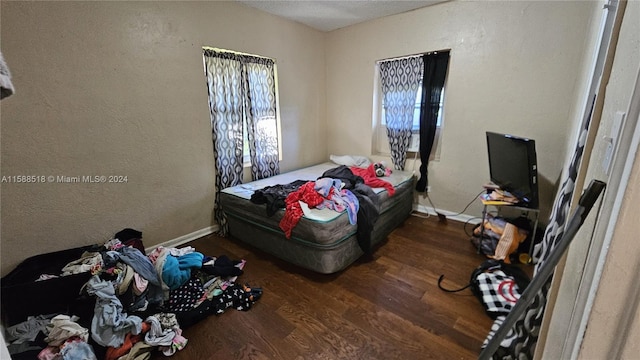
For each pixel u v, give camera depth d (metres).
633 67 0.53
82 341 1.36
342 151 4.11
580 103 1.84
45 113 1.85
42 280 1.55
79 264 1.82
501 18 2.54
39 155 1.86
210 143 2.82
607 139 0.65
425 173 3.30
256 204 2.42
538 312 1.12
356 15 3.23
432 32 2.96
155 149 2.42
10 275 1.73
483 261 2.32
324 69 3.99
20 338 1.37
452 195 3.19
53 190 1.94
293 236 2.20
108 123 2.13
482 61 2.71
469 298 1.88
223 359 1.48
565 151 2.27
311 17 3.29
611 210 0.49
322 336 1.60
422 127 3.20
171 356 1.50
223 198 2.71
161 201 2.53
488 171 2.89
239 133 3.01
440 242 2.67
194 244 2.71
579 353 0.56
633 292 0.48
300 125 3.78
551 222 1.53
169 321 1.63
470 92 2.84
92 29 1.97
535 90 2.49
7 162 1.75
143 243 2.45
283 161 3.64
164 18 2.32
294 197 2.31
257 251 2.58
